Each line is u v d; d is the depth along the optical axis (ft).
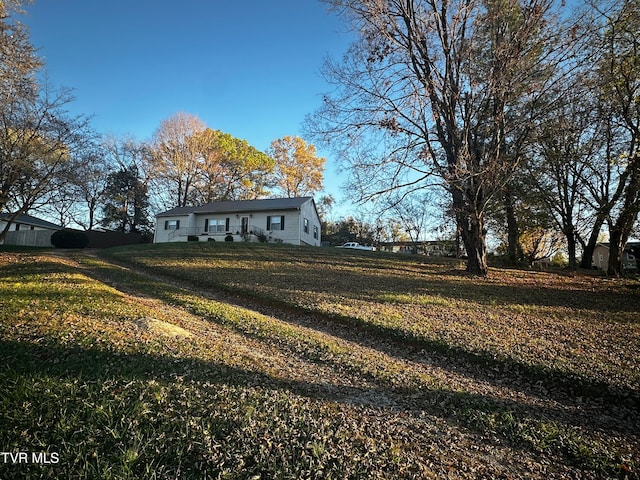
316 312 28.81
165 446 10.27
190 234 105.09
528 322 26.25
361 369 17.63
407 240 155.22
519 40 37.91
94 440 10.34
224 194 136.46
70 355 15.70
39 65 51.01
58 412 11.50
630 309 30.55
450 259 69.72
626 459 11.23
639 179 45.98
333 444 10.87
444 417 13.52
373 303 31.30
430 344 21.72
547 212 70.44
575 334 23.36
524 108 42.24
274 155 144.15
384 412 13.47
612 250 53.83
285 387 14.82
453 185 42.68
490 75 39.22
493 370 18.84
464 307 30.60
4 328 18.63
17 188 61.05
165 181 130.00
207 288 39.04
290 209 98.68
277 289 36.29
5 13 44.80
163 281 42.29
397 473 9.81
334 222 169.07
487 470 10.42
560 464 11.01
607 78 41.52
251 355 18.37
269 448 10.46
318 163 145.38
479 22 40.01
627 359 18.95
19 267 41.86
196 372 15.15
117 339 17.90
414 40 42.29
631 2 36.88
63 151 62.23
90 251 73.77
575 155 56.54
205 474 9.30
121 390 13.00
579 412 14.65
